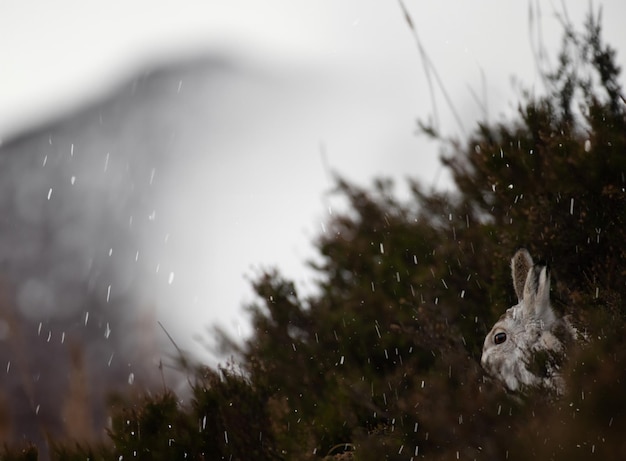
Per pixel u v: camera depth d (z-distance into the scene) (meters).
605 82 11.23
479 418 8.05
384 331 10.95
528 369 8.45
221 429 9.73
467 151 12.09
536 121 11.23
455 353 9.61
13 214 39.59
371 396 10.08
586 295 8.99
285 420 10.05
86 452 9.86
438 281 10.94
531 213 10.22
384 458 8.78
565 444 7.40
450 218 11.97
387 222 12.35
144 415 9.80
